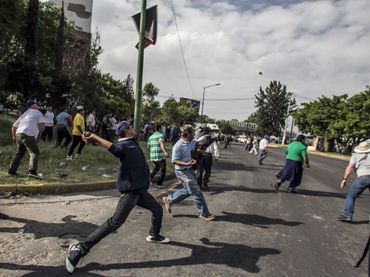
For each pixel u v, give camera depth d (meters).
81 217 4.30
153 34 8.14
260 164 14.53
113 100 25.27
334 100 38.53
